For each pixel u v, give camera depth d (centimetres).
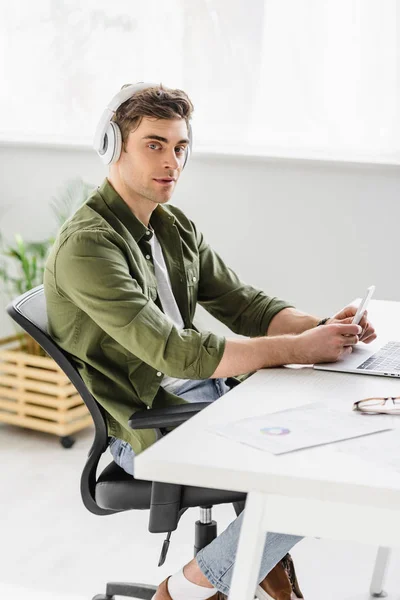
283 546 146
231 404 135
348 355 171
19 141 344
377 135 298
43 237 352
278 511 109
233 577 111
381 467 108
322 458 110
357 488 102
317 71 301
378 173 296
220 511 268
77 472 293
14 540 246
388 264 301
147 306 167
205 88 315
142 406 178
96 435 175
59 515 262
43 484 283
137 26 321
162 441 116
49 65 338
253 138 313
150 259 192
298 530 108
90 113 336
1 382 328
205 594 147
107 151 184
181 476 108
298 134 307
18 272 357
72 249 170
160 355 164
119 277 169
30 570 230
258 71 308
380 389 147
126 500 170
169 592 149
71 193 342
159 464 108
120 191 187
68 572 229
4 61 345
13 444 318
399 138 296
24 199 353
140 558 238
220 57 311
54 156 344
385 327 198
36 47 339
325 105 302
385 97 295
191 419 126
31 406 322
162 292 197
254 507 108
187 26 313
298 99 304
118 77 329
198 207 326
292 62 303
